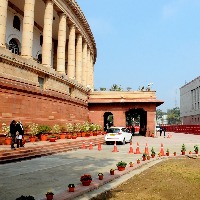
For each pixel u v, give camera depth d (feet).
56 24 117.50
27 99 72.54
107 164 42.93
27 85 73.31
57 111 91.81
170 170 38.24
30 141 68.95
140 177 33.17
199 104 275.80
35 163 43.34
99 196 24.06
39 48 118.52
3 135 60.39
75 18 115.44
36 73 79.15
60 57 99.55
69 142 69.36
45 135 73.05
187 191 26.58
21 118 69.15
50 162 44.62
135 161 46.65
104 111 134.92
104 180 29.81
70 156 53.42
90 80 166.40
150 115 130.62
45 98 82.89
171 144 86.33
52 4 90.58
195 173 36.22
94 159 48.98
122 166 36.76
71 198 23.08
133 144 86.38
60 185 27.73
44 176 32.53
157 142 94.94
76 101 113.09
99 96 136.36
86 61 141.79
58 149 61.46
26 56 75.36
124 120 132.98
